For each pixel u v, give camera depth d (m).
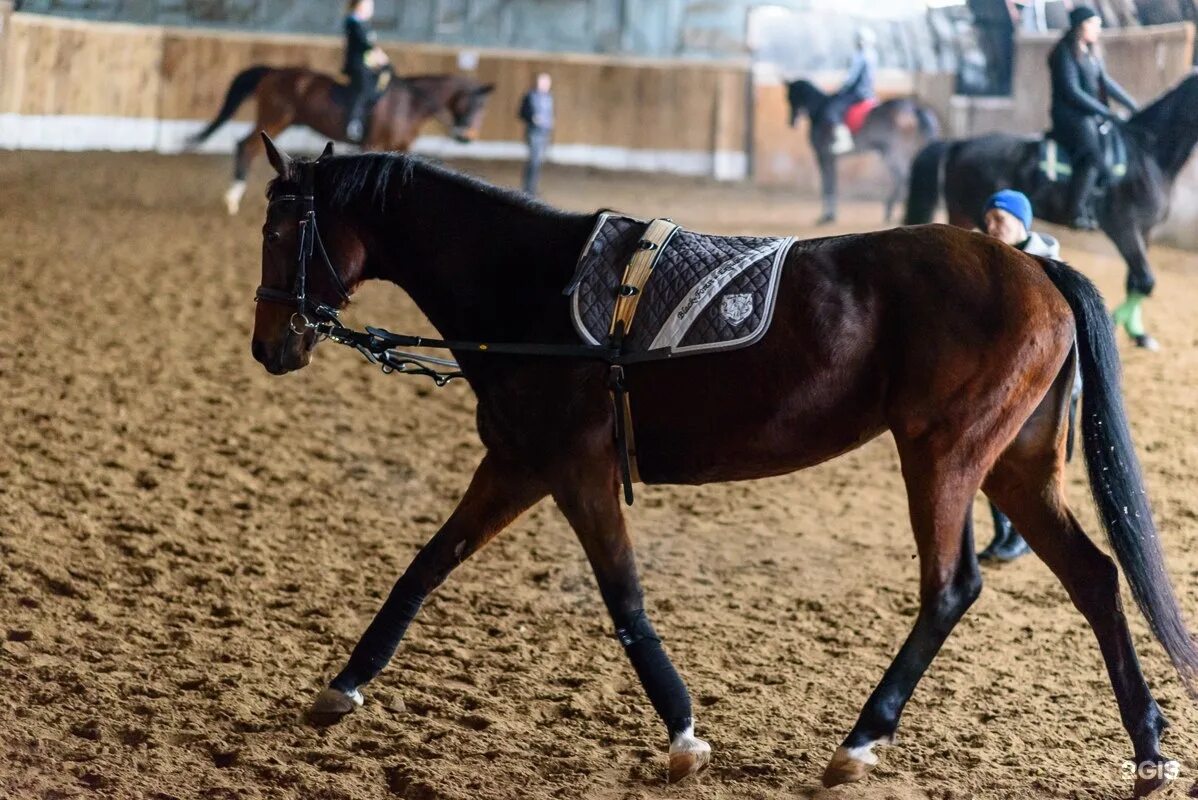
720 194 38.09
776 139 42.53
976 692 7.90
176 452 12.27
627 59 44.03
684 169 44.12
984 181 19.73
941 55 39.56
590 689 7.70
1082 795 6.45
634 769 6.65
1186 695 7.87
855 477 13.20
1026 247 9.96
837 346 6.25
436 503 11.51
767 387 6.29
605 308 6.48
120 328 17.08
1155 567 6.41
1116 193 18.94
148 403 13.81
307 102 28.17
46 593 8.73
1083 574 6.57
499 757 6.72
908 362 6.23
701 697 7.66
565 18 44.84
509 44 44.62
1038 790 6.52
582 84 44.12
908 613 9.33
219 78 40.25
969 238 6.47
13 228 23.73
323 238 7.07
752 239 6.66
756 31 44.47
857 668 8.23
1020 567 10.50
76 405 13.44
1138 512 6.38
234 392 14.63
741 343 6.25
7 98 34.09
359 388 15.45
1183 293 23.45
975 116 36.34
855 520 11.70
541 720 7.27
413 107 29.77
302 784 6.30
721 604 9.40
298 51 41.19
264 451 12.59
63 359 15.23
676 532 11.14
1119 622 6.48
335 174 7.05
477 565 10.02
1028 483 6.72
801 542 10.98
